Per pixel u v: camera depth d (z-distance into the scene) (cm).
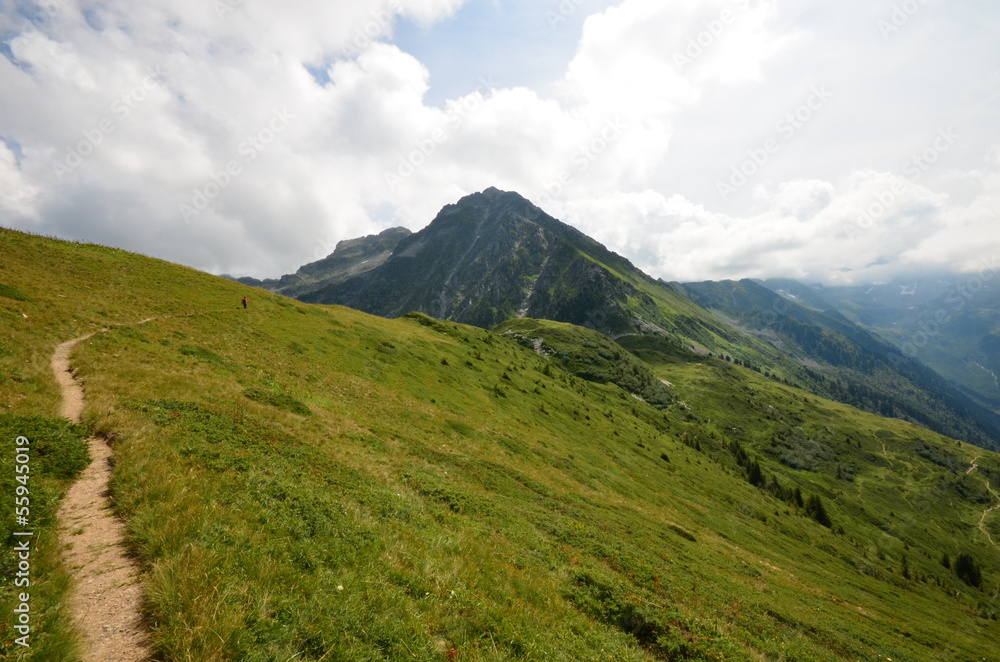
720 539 5462
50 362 2533
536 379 11588
